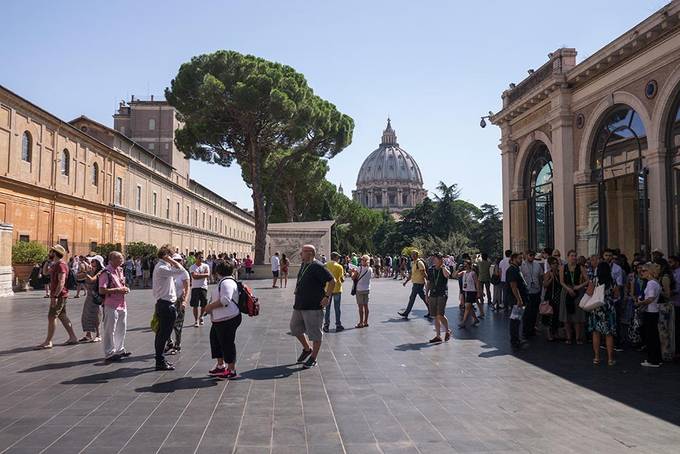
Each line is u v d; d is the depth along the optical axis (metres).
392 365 9.34
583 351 10.95
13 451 5.12
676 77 14.01
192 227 62.06
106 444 5.33
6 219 28.70
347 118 43.50
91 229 38.31
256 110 36.09
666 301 9.83
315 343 9.17
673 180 14.55
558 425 6.02
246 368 9.03
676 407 6.80
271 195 42.06
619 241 17.56
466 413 6.46
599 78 17.38
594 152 18.17
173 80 37.66
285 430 5.78
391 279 45.00
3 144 28.23
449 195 81.94
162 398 7.08
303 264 9.47
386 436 5.61
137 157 46.94
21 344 11.42
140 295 26.00
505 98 24.36
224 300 8.16
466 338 12.48
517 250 23.00
